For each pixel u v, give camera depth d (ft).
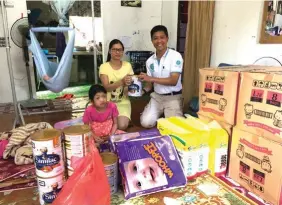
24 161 4.55
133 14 14.15
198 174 3.67
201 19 9.46
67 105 11.84
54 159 2.89
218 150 3.83
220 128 3.91
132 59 13.41
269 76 3.16
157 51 7.42
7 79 12.60
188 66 9.70
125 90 7.52
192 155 3.55
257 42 7.96
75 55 14.26
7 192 3.66
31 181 3.97
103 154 3.27
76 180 2.53
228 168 3.99
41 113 10.66
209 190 3.26
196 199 3.06
